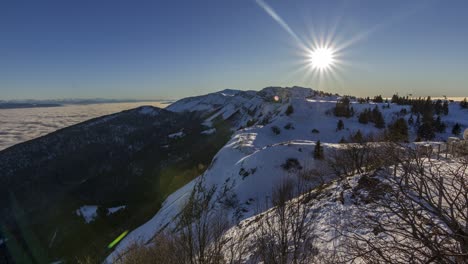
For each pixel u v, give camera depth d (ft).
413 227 11.14
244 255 25.45
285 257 22.22
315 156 102.27
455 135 198.08
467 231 9.91
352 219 22.89
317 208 36.32
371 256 13.00
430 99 298.56
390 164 14.60
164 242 29.81
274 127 237.66
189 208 25.20
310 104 313.73
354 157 62.13
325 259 21.38
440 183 11.23
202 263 21.47
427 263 10.30
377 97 383.86
